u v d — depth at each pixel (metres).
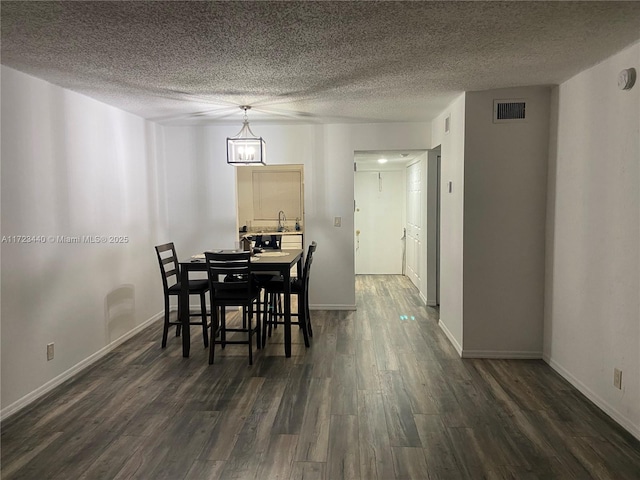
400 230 8.11
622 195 2.57
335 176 5.28
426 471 2.19
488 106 3.59
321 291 5.47
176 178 5.32
